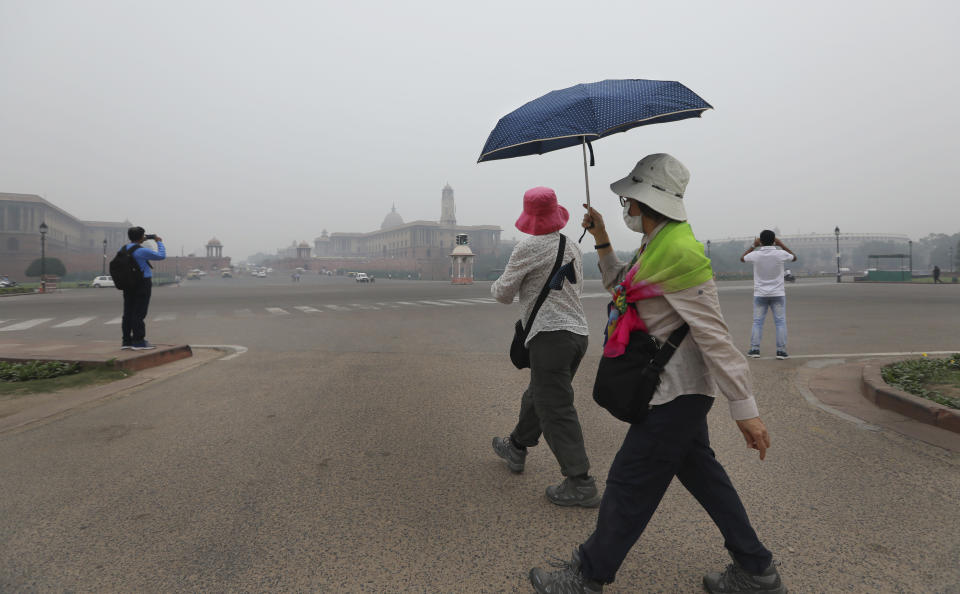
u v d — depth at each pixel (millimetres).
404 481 3115
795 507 2695
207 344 9062
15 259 95250
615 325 1844
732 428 4074
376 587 2055
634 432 1803
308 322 12969
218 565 2223
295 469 3314
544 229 2699
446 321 13203
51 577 2145
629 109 1920
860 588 2008
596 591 1848
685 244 1712
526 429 3096
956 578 2061
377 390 5512
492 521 2598
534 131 1983
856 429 3945
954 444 3559
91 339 9773
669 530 2496
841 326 11273
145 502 2842
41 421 4395
